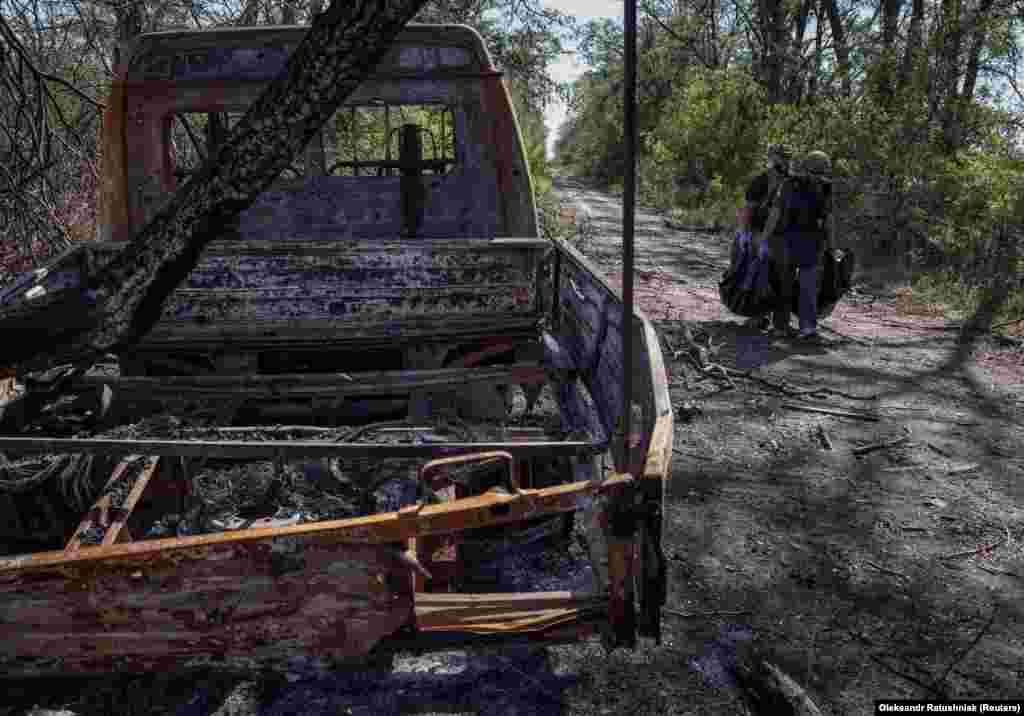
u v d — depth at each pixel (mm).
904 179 13969
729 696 2842
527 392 4117
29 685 2705
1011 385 6863
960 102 14977
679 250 15148
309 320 3695
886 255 13750
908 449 5340
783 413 6027
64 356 2381
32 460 3230
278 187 4543
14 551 3160
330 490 3189
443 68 4402
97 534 2721
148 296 2289
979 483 4820
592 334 3758
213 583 2271
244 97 4348
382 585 2309
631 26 2043
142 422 3469
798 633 3268
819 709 2818
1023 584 3688
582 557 3457
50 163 7840
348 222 4602
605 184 43625
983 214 12102
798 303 8523
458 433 3473
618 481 2348
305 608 2314
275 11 11812
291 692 2725
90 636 2297
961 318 9664
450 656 2941
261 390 3631
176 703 2654
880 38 20797
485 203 4578
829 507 4449
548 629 2445
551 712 2709
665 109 33469
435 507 2305
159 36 4270
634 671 2953
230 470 3367
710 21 34438
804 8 27766
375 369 4270
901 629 3318
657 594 2387
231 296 3654
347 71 1978
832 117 15992
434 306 3729
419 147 4559
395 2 1904
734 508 4398
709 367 7020
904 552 3961
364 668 2404
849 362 7535
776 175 8344
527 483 3482
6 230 7457
